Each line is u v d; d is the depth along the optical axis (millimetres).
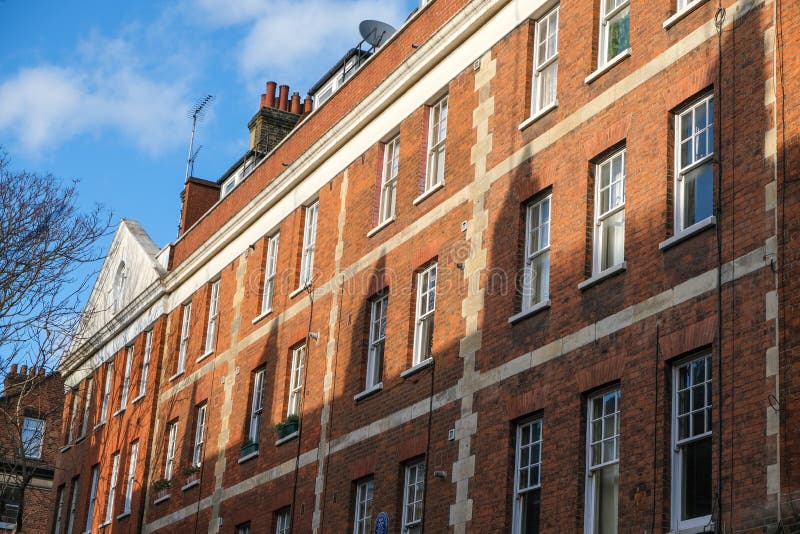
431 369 23188
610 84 20312
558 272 20375
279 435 28234
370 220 26844
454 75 24938
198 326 34781
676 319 17625
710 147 18125
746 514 15656
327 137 29172
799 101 16453
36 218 32000
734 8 18016
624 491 17734
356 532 24609
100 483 38719
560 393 19578
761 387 15891
